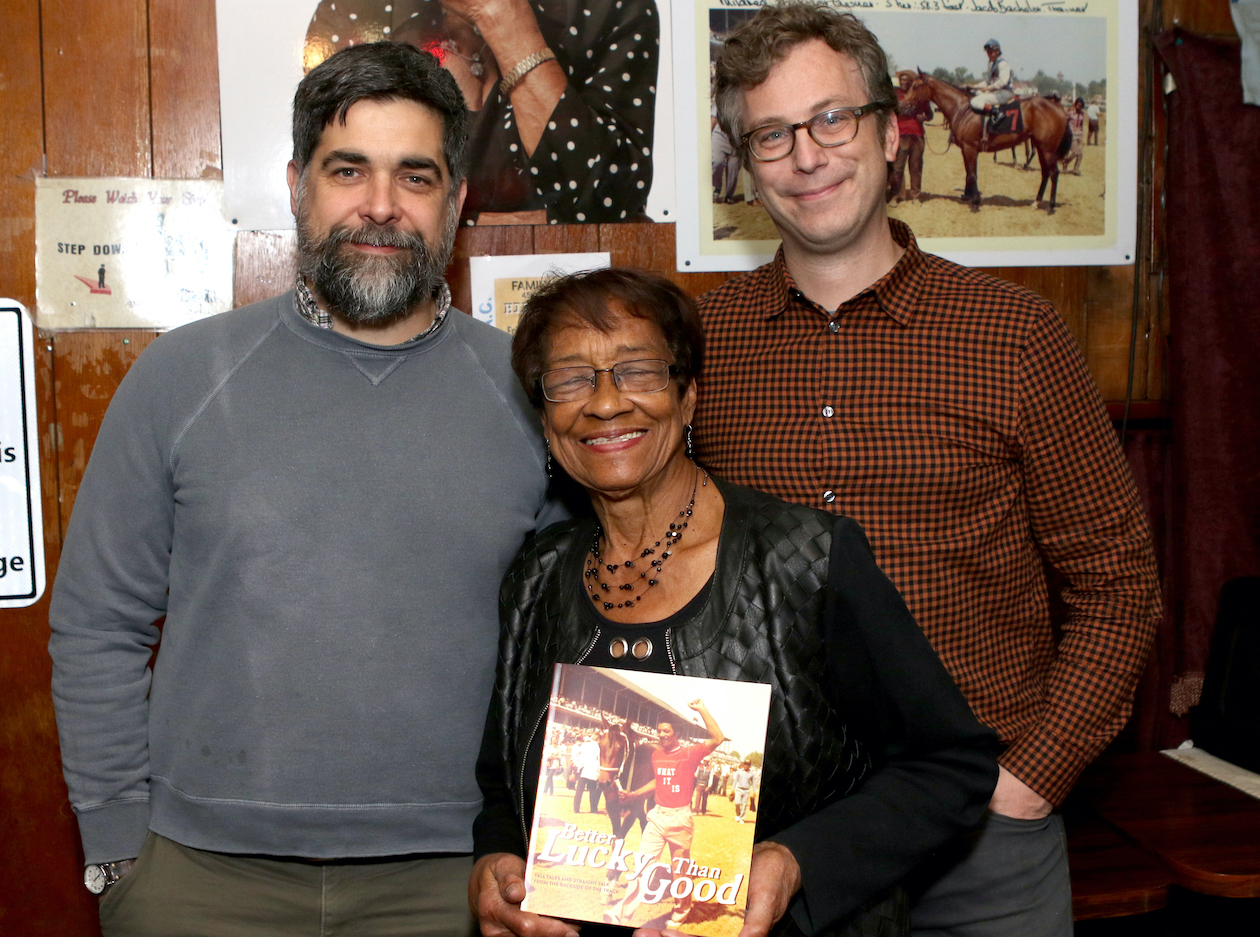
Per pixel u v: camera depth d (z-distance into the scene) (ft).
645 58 5.63
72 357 5.30
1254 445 6.15
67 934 5.45
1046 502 4.26
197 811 3.85
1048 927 4.26
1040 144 6.02
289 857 3.88
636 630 3.31
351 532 3.86
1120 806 5.35
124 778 4.02
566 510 4.37
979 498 4.16
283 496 3.86
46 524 5.34
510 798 3.58
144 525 4.05
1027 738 4.19
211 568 3.87
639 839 2.97
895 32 5.80
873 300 4.27
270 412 3.96
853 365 4.25
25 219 5.21
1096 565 4.26
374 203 3.81
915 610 4.10
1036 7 5.92
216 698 3.83
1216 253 6.08
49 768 5.41
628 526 3.50
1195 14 6.08
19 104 5.15
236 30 5.26
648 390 3.31
